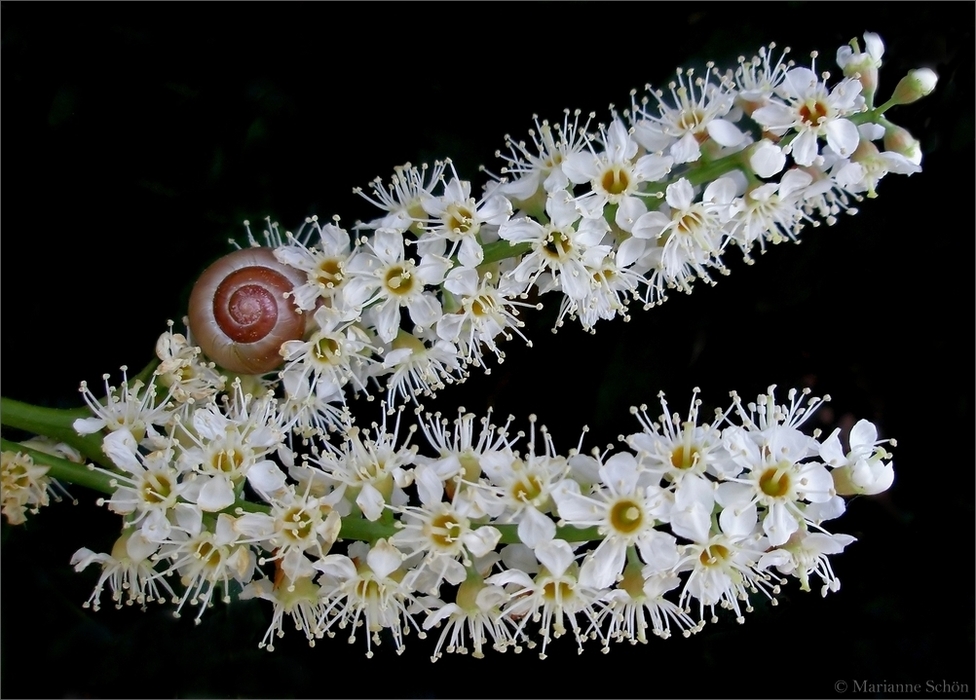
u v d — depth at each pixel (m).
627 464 0.11
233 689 0.14
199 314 0.12
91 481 0.11
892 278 0.14
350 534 0.11
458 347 0.13
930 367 0.14
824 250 0.14
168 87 0.14
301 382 0.12
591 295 0.12
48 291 0.14
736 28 0.14
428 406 0.14
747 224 0.12
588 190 0.13
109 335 0.14
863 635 0.14
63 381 0.14
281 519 0.11
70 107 0.14
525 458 0.12
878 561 0.14
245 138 0.14
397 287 0.12
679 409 0.14
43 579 0.14
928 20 0.14
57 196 0.14
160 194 0.14
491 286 0.12
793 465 0.11
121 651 0.14
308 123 0.14
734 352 0.14
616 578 0.11
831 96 0.11
